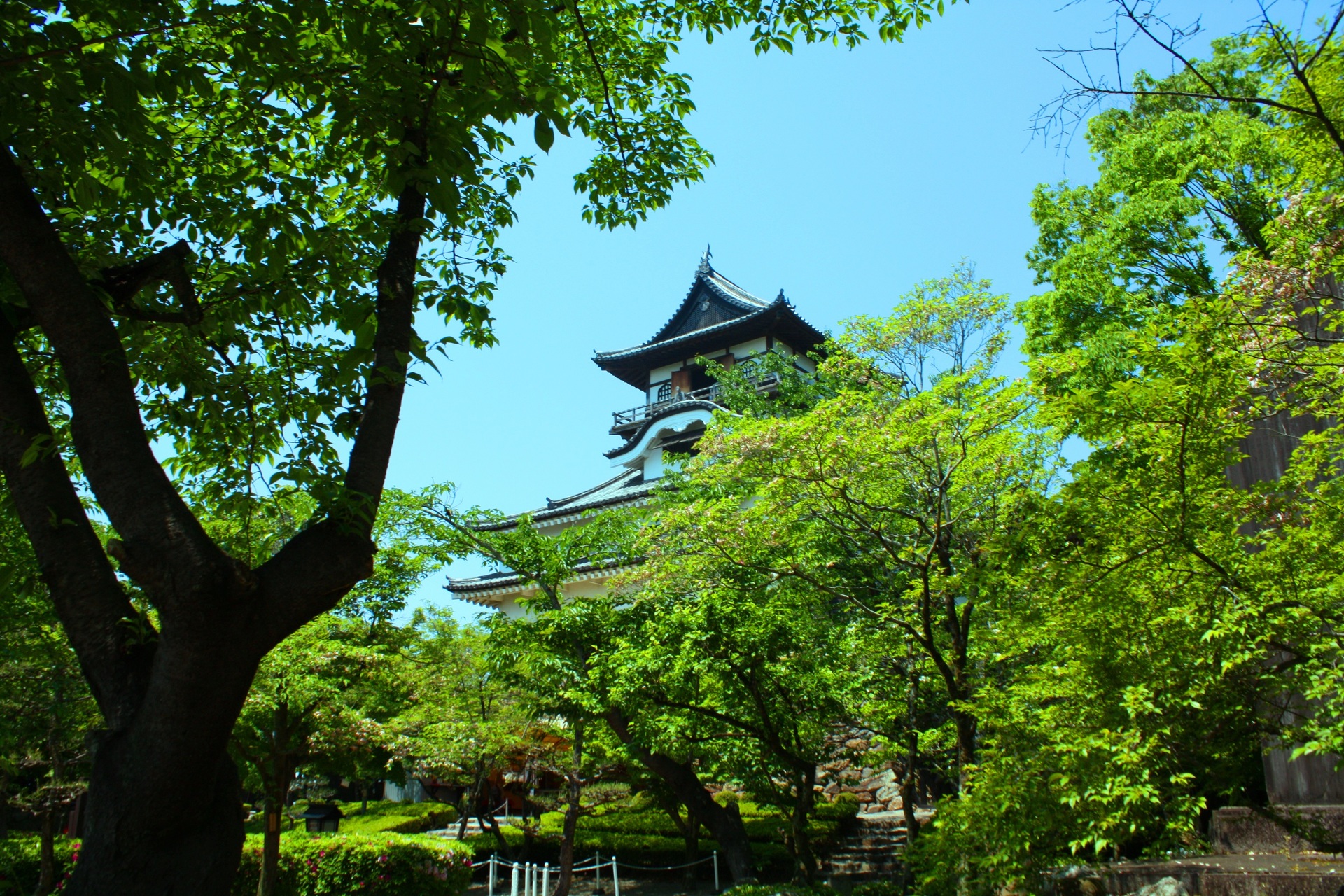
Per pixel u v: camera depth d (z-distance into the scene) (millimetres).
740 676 10758
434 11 4539
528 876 14250
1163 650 5766
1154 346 5969
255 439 5961
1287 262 6711
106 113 4480
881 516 10789
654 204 7297
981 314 11234
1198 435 5676
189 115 6102
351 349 4727
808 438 9461
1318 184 6859
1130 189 14836
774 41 7398
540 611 14258
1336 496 5789
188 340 6035
